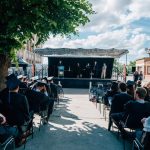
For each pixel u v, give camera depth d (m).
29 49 45.97
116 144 7.27
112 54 30.16
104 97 10.46
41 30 8.27
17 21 7.61
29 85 12.13
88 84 28.19
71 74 32.91
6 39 9.01
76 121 10.24
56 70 32.16
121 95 7.89
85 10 8.82
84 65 32.66
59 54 30.28
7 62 9.52
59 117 10.98
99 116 11.41
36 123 9.70
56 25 8.20
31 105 8.19
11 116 6.00
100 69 32.44
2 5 7.77
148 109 6.34
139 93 6.41
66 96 19.77
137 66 60.31
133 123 6.36
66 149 6.76
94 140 7.62
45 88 10.24
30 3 8.01
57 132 8.43
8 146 5.15
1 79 9.30
